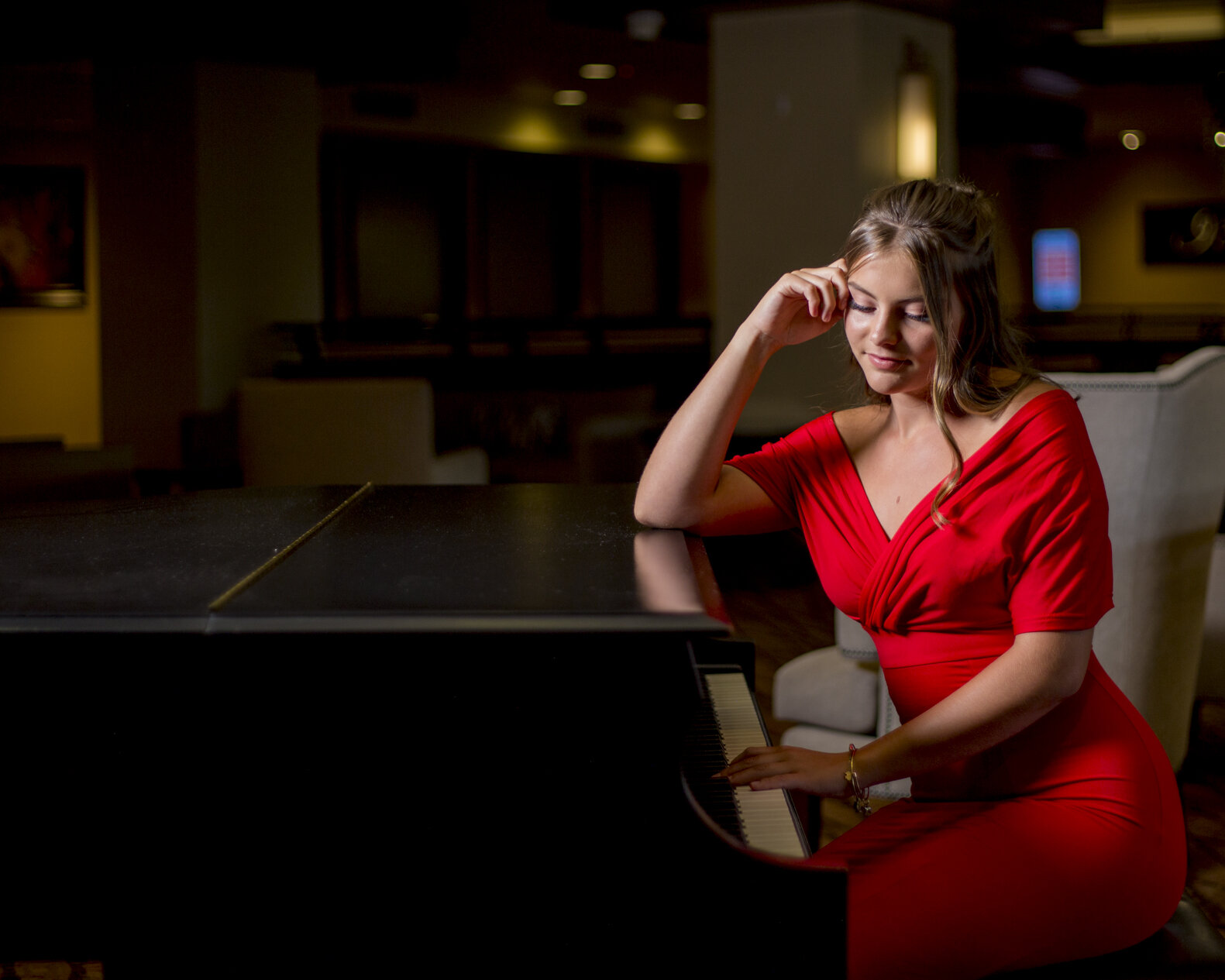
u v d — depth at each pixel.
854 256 1.49
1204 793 3.14
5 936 1.15
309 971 1.14
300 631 1.10
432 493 2.03
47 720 1.13
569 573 1.31
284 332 8.31
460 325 9.14
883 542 1.58
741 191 6.45
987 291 1.46
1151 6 8.52
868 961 1.35
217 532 1.62
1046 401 1.48
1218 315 14.53
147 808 1.14
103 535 1.61
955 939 1.37
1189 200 15.04
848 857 1.44
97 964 2.32
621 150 12.07
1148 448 2.41
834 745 2.76
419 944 1.14
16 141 10.60
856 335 1.51
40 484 3.68
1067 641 1.41
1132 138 13.84
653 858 1.12
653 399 9.06
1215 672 3.06
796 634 5.00
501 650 1.11
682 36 6.78
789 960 1.12
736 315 6.53
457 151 11.38
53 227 10.83
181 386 8.10
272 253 8.38
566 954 1.13
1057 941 1.39
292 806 1.13
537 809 1.12
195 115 7.91
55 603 1.17
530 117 11.28
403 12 6.83
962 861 1.40
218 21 6.47
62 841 1.15
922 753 1.41
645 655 1.10
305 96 8.45
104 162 8.14
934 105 6.34
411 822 1.13
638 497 1.64
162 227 8.05
